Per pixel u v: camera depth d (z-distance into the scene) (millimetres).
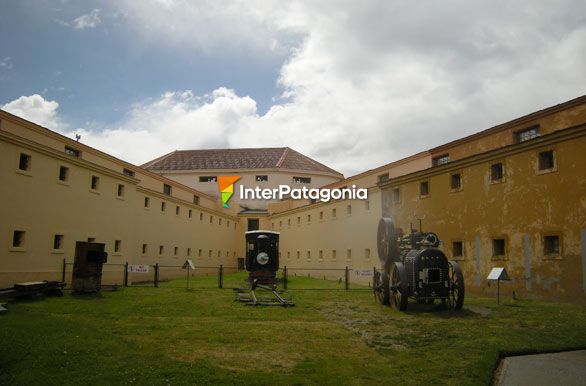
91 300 16531
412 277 14648
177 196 40906
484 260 20016
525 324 11961
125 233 27594
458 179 22438
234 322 12719
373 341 10109
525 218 18078
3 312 12438
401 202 26922
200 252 43969
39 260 20266
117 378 6883
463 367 7824
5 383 6559
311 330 11484
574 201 16172
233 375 7254
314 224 42094
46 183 20906
